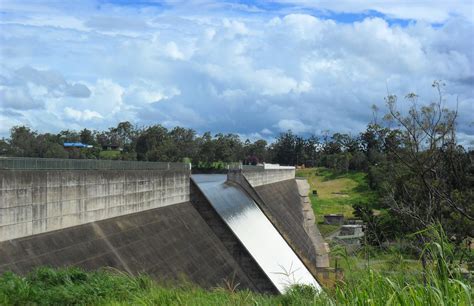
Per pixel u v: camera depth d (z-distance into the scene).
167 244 31.91
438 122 26.67
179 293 18.69
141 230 30.56
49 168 23.45
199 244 36.34
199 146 140.38
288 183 104.69
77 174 25.05
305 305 14.68
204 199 41.53
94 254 24.52
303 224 88.69
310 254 67.44
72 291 17.33
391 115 28.45
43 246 21.59
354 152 171.12
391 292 9.78
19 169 21.34
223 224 40.88
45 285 17.83
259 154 191.50
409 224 27.28
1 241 19.48
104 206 27.81
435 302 8.77
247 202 56.56
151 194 34.16
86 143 153.88
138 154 134.38
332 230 96.69
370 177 109.81
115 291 18.17
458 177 29.09
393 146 28.38
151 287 19.42
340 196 135.00
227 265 37.34
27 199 21.09
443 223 28.83
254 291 36.50
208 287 31.28
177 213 37.66
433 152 26.47
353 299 10.23
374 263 12.67
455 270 9.57
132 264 26.55
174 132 143.75
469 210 31.25
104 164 28.83
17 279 17.11
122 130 159.88
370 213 58.72
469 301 8.17
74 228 24.72
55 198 23.16
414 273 10.70
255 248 43.91
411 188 31.47
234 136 165.00
